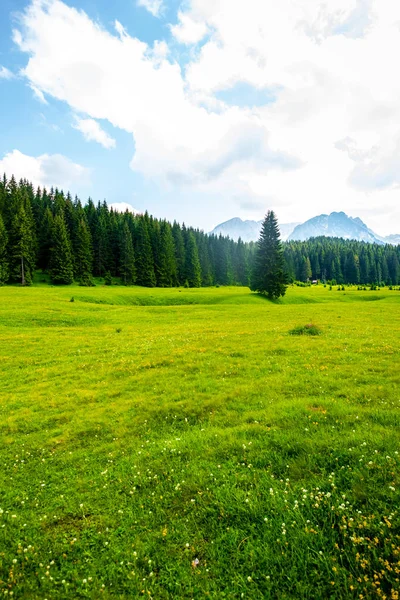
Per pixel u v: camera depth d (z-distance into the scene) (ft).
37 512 21.86
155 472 24.94
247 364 52.85
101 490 23.61
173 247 415.85
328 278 613.11
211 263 477.36
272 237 269.44
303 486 20.63
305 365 50.24
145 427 33.76
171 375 50.65
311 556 15.84
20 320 120.57
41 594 15.75
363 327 89.92
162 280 386.11
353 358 53.42
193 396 40.42
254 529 18.06
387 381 40.93
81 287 294.05
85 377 53.98
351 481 19.80
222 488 21.59
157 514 20.31
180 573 16.06
